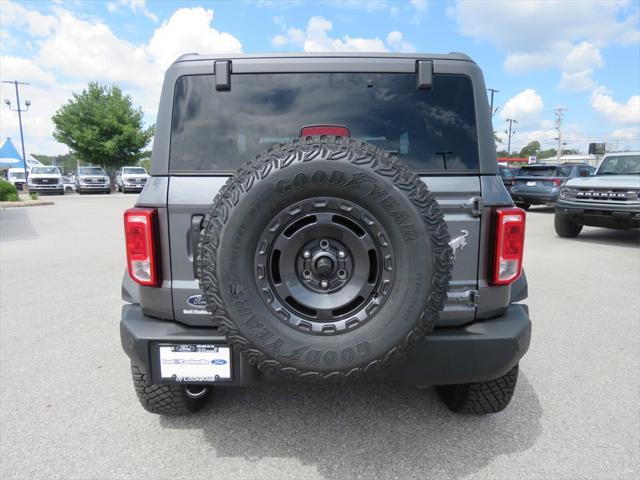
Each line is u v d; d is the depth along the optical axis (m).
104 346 3.99
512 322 2.32
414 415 2.87
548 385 3.28
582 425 2.77
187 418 2.84
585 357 3.77
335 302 1.98
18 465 2.39
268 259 1.97
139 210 2.22
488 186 2.28
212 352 2.22
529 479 2.29
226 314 1.94
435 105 2.37
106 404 3.02
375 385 3.24
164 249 2.27
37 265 7.33
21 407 2.97
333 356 1.94
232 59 2.36
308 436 2.65
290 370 1.97
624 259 7.70
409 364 2.21
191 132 2.33
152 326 2.28
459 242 2.26
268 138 2.36
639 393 3.17
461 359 2.22
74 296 5.55
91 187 29.84
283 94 2.37
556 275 6.59
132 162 41.81
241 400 3.06
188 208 2.24
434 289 1.93
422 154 2.35
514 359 2.27
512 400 3.07
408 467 2.38
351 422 2.79
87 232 11.13
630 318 4.73
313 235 1.97
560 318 4.73
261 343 1.94
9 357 3.76
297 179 1.89
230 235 1.91
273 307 1.97
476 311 2.30
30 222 13.24
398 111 2.37
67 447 2.55
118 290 5.84
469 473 2.33
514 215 2.23
